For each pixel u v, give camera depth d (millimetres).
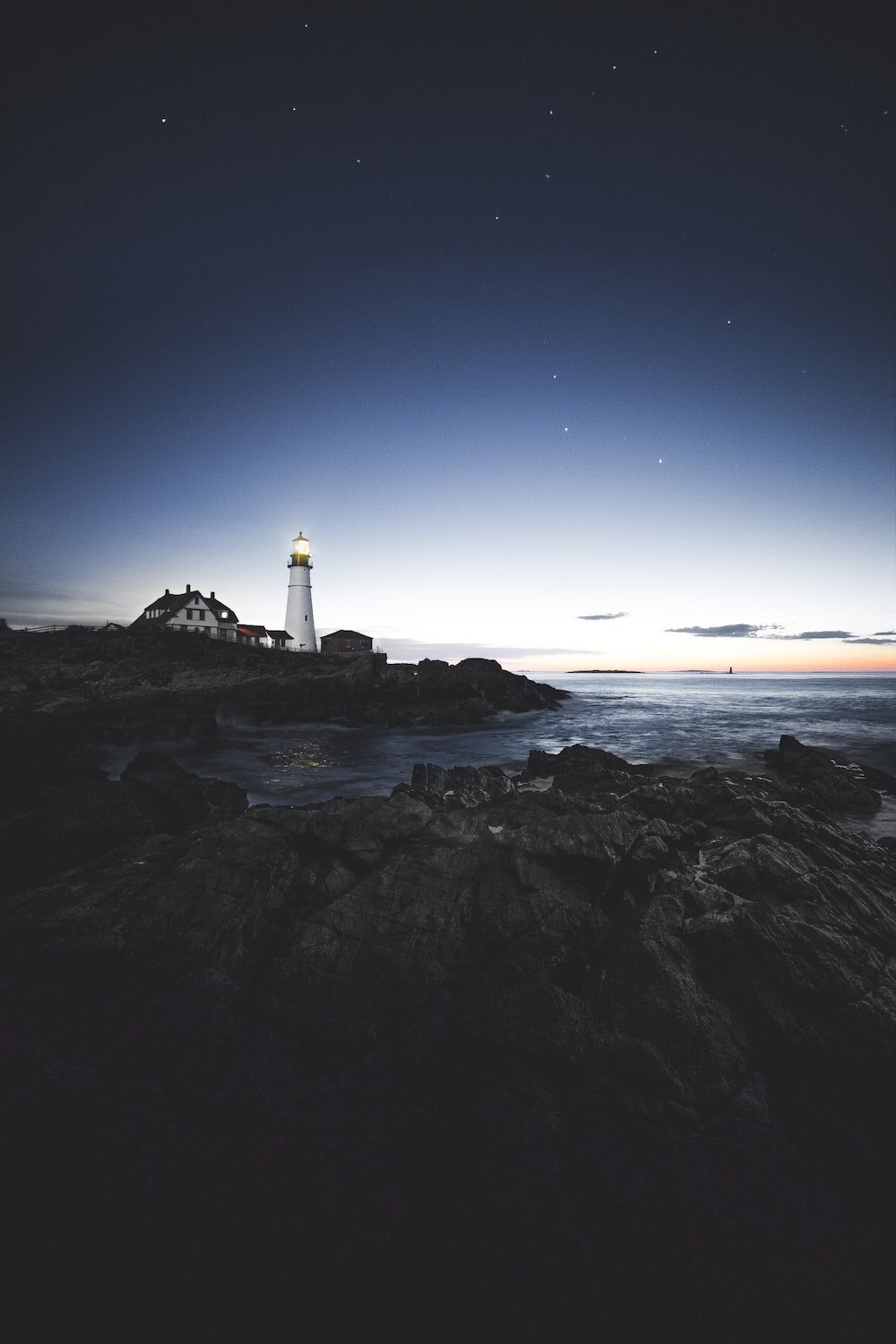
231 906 6801
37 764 14766
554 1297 3373
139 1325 3102
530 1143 4371
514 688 53812
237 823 8297
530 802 9078
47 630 54188
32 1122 4277
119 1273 3340
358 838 7988
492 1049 5266
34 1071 4762
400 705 46312
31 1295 3197
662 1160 4270
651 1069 4980
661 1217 3865
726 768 24484
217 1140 4258
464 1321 3242
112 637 52469
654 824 8250
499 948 6395
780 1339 3217
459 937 6520
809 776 19938
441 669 51906
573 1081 4930
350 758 28891
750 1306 3367
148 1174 3941
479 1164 4191
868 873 8133
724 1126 4547
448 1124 4520
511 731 39375
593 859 7215
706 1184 4109
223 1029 5414
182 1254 3461
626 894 7016
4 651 46938
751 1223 3848
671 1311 3332
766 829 9219
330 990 5906
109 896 6938
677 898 6910
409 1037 5391
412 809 8570
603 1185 4074
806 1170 4238
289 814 8562
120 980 5926
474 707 45438
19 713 32250
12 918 6684
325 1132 4395
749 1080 4926
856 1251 3693
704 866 7848
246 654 54688
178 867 7375
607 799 10336
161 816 11844
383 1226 3715
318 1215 3756
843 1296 3441
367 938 6484
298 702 43406
